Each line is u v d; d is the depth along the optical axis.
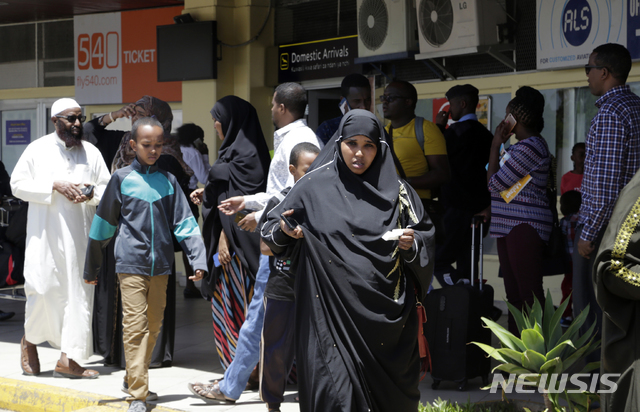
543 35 11.38
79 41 17.16
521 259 7.87
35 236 8.55
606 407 4.89
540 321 6.15
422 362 5.66
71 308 8.44
